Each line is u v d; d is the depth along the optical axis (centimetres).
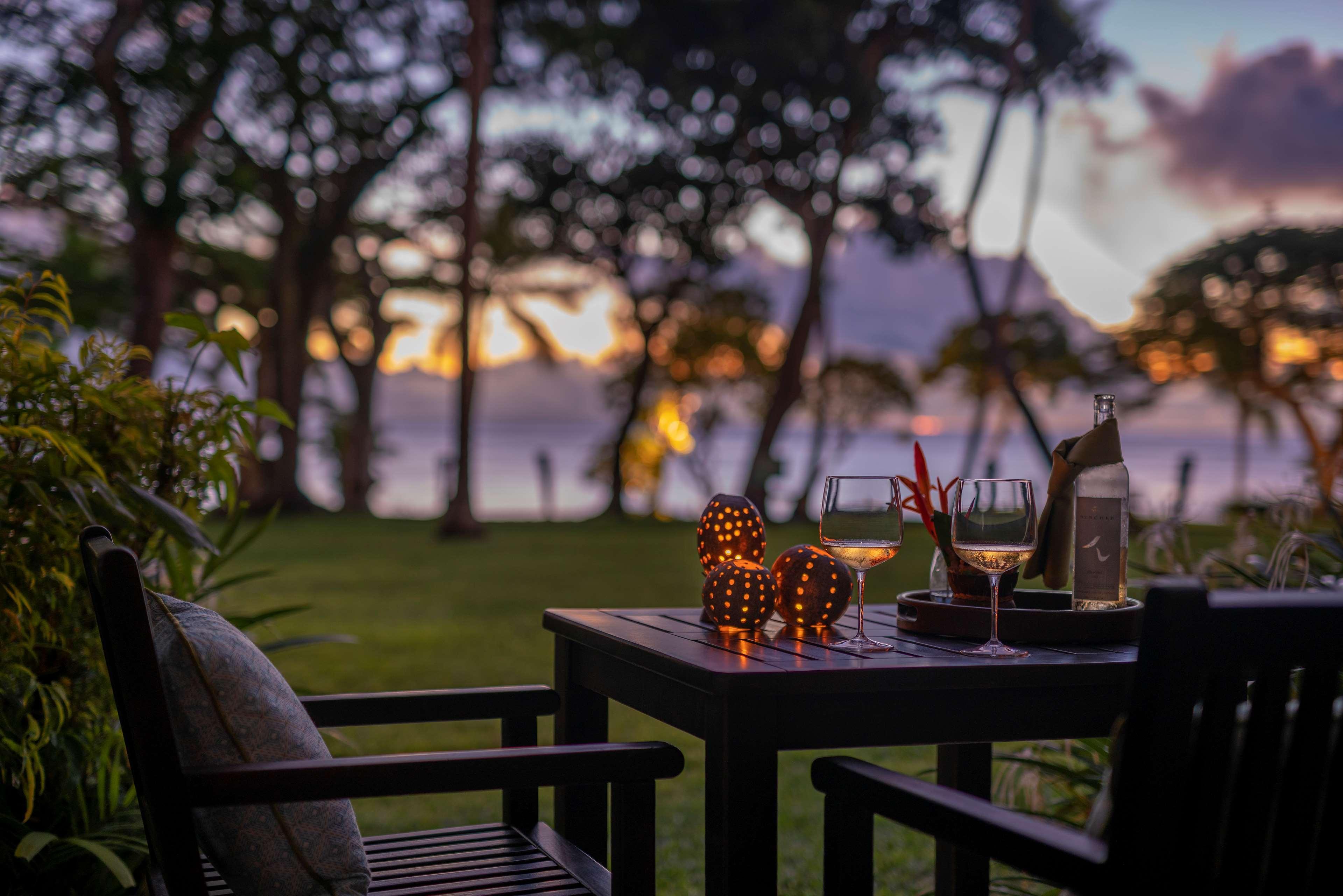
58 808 215
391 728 449
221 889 160
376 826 337
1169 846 96
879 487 168
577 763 139
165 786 127
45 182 1498
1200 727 100
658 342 2323
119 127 1470
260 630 298
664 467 2894
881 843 331
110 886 212
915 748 431
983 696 154
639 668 178
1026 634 172
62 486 211
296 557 1166
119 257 1911
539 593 865
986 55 1864
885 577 977
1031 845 107
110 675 150
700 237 2094
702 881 287
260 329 2155
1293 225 2742
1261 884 105
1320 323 2731
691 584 933
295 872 145
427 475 6694
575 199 2122
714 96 1881
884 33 1884
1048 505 183
